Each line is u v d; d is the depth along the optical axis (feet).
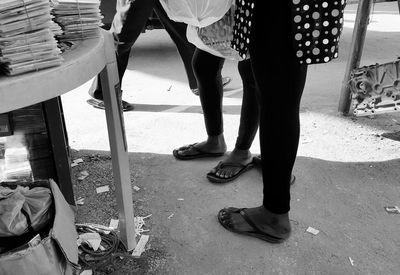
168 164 6.82
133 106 9.24
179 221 5.44
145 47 14.57
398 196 5.82
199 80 6.23
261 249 4.92
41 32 2.73
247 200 5.83
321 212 5.53
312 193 5.93
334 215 5.47
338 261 4.70
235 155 6.42
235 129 8.00
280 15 3.84
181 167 6.73
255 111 5.87
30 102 2.73
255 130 6.15
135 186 6.21
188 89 10.28
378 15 18.25
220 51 5.05
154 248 4.97
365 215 5.45
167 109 9.04
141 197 5.95
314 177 6.31
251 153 7.00
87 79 3.22
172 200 5.88
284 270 4.60
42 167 5.30
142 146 7.43
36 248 3.33
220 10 4.19
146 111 8.96
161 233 5.23
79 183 6.29
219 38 4.91
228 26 4.80
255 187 6.14
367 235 5.10
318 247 4.92
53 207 4.02
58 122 5.05
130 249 4.92
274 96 4.25
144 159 6.98
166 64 12.57
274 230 4.95
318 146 7.23
